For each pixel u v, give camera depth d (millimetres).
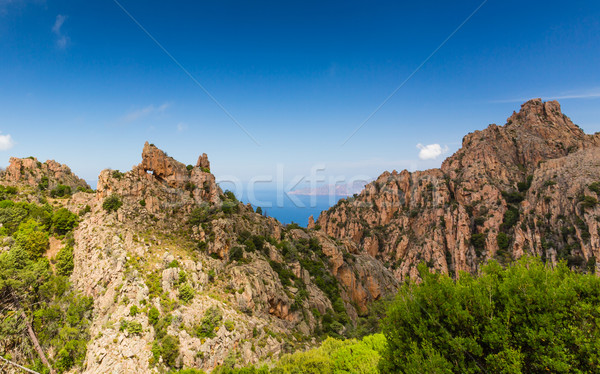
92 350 45000
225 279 67562
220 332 51281
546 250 163500
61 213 72375
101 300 52188
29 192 106812
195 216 78812
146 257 59688
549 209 175250
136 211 71812
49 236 69312
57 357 47031
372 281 123938
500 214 189750
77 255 63375
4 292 53125
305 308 79438
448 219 197250
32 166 127062
